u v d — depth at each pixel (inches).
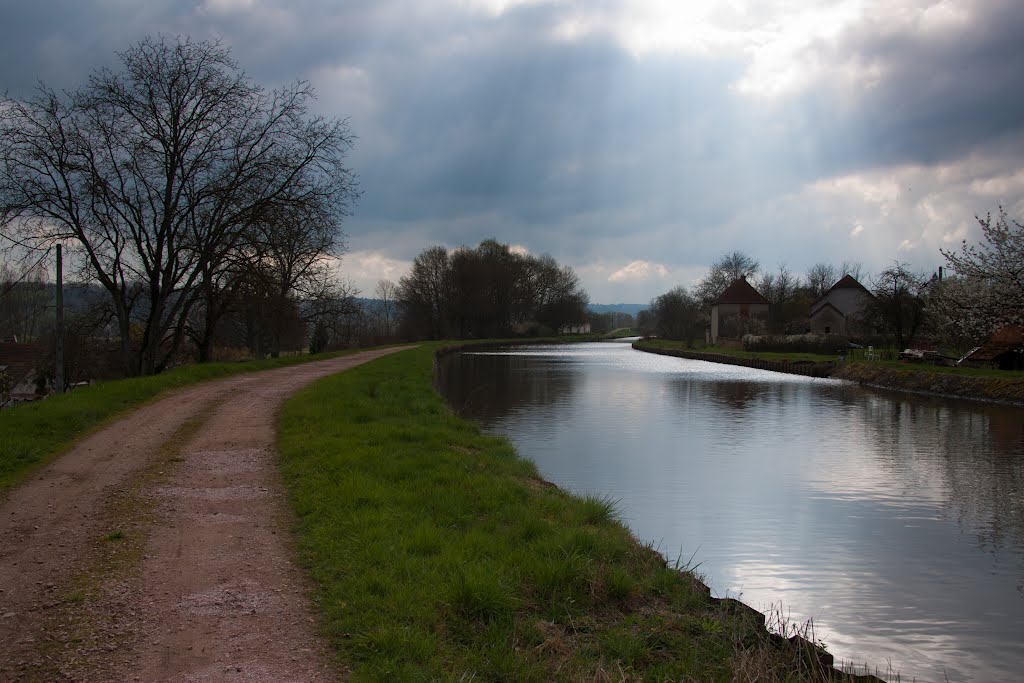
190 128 1151.0
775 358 2127.2
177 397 753.6
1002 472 628.4
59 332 994.7
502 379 1632.6
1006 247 1124.5
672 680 202.8
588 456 685.3
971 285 1317.7
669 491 547.5
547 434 821.9
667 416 992.9
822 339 2326.5
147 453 460.8
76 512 327.9
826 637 296.2
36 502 343.9
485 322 4330.7
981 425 914.7
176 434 531.5
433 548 278.8
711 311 3646.7
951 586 357.4
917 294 1740.9
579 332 5841.5
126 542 286.2
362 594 230.5
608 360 2502.5
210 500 351.6
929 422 941.8
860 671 262.2
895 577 368.5
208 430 550.9
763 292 3944.4
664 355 2977.4
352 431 531.5
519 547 289.4
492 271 4165.8
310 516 320.2
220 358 1957.4
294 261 1416.1
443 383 1517.0
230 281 1261.1
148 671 183.5
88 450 468.1
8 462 413.1
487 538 295.0
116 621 213.8
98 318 1258.0
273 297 1342.3
